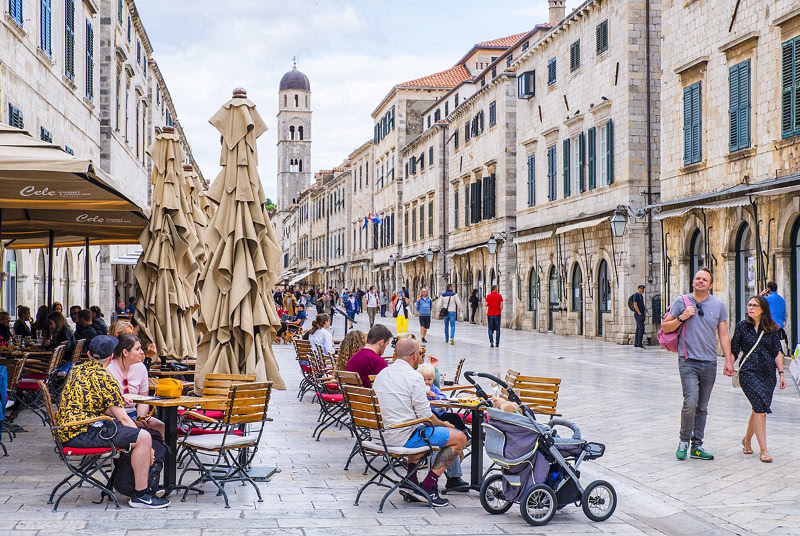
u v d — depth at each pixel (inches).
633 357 1033.5
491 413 326.0
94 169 370.3
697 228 1063.0
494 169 1877.5
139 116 1854.1
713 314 422.6
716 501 343.9
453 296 1312.7
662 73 1144.2
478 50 2778.1
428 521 317.7
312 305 3083.2
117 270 1720.0
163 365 600.4
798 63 847.7
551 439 321.4
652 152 1250.6
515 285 1748.3
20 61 837.2
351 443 477.4
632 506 345.1
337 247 3882.9
